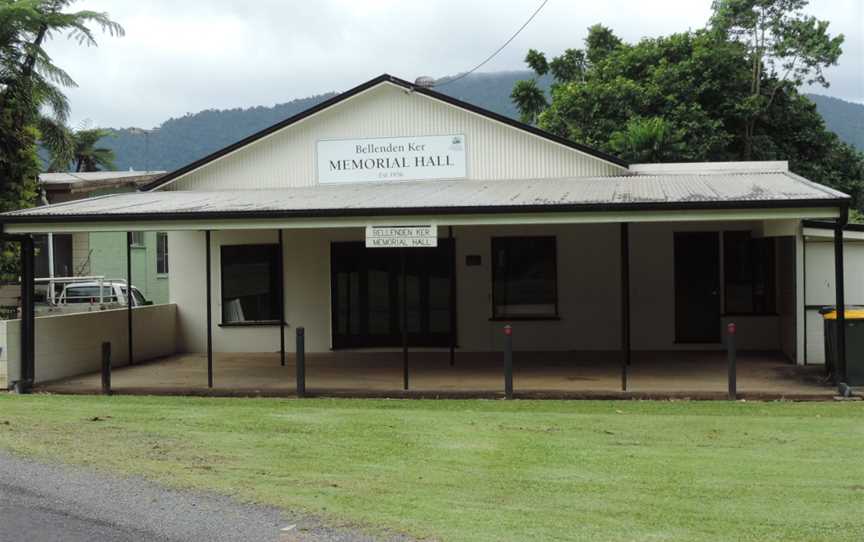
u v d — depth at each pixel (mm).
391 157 18531
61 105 23438
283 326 17828
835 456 8508
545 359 17312
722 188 14125
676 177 17094
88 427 9828
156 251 32344
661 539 5770
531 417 10812
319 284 19406
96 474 7484
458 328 18938
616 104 34469
